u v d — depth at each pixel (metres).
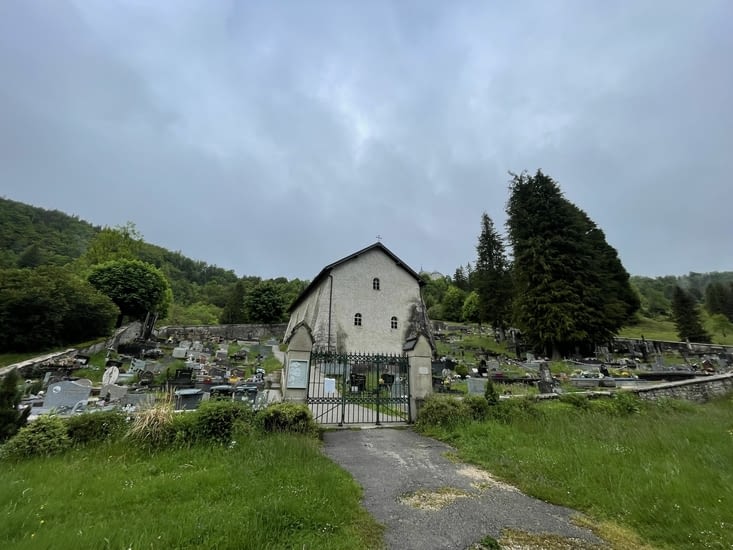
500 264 43.72
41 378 16.39
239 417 7.41
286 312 54.88
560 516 4.41
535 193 33.12
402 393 10.95
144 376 16.58
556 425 8.83
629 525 4.18
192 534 3.45
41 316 20.61
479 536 3.85
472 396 10.24
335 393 12.72
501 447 7.27
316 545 3.44
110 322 25.05
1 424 6.50
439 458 6.82
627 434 7.87
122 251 42.31
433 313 65.38
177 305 58.53
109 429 6.74
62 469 5.40
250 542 3.34
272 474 5.27
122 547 3.21
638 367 23.08
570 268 29.34
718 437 7.62
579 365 22.91
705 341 38.19
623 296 38.12
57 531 3.50
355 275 28.58
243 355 26.92
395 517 4.28
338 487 4.91
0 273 20.72
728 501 4.44
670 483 4.99
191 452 6.36
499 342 39.03
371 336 27.45
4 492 4.32
